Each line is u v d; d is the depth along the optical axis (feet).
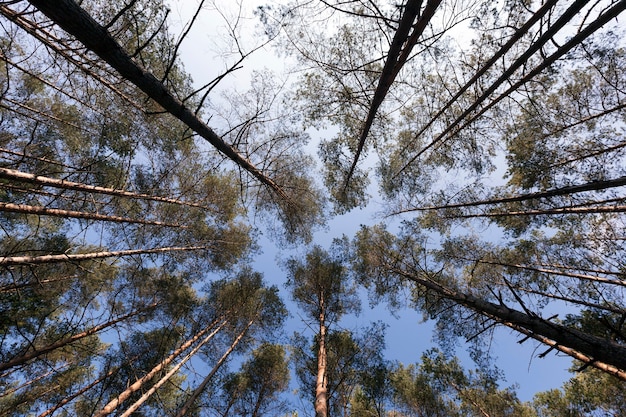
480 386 27.25
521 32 13.17
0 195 23.22
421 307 33.35
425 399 28.71
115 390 26.81
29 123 23.38
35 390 23.93
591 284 24.23
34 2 6.56
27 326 22.45
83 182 20.99
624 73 21.53
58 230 28.96
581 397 22.77
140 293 32.12
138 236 30.07
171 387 32.76
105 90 22.09
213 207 34.78
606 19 11.41
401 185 33.99
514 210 27.61
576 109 24.16
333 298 39.42
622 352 9.30
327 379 28.50
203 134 14.19
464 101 25.34
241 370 38.42
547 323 10.84
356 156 25.14
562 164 24.23
